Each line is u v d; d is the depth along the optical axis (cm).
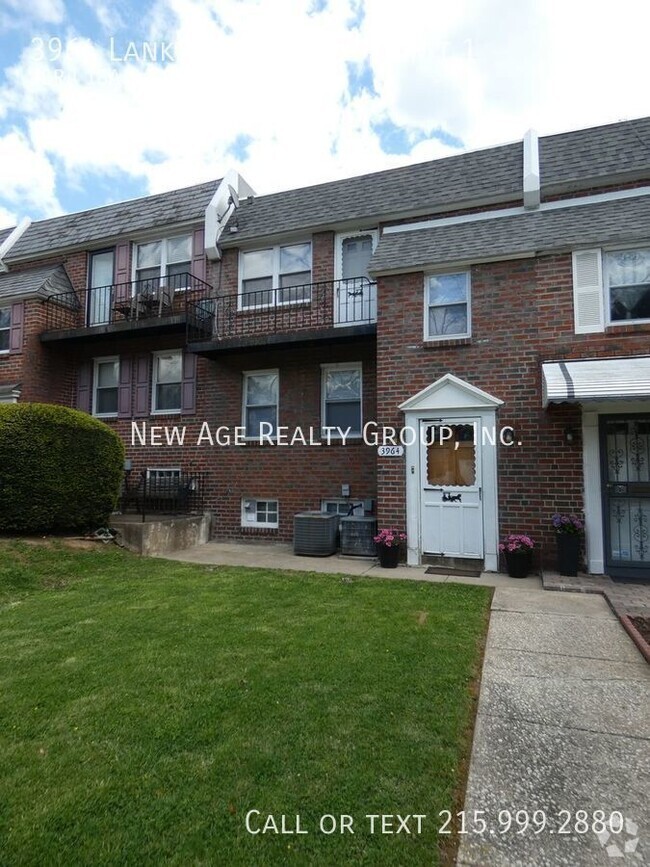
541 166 937
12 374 1179
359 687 353
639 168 849
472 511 793
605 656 430
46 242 1335
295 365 1064
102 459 905
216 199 1153
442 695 343
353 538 898
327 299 1051
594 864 207
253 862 201
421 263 848
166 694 343
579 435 752
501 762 276
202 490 1113
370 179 1116
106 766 262
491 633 486
